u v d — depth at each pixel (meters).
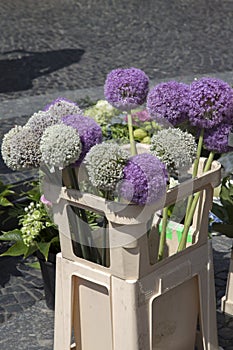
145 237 2.72
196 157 2.81
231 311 3.67
